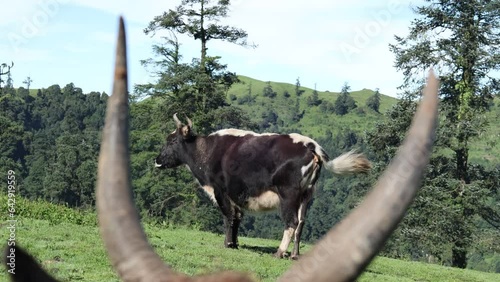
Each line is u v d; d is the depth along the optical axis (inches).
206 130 1708.9
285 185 588.7
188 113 1690.5
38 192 1978.3
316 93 5723.4
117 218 91.9
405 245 1343.5
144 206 1732.3
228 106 1706.4
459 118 1417.3
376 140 1449.3
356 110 5383.9
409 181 81.2
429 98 82.4
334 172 587.8
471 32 1353.3
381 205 81.6
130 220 92.1
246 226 2274.9
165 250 554.6
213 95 1680.6
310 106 5679.1
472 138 1403.8
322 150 587.5
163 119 1697.8
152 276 88.8
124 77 91.0
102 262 453.1
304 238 2635.3
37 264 92.0
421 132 81.6
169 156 655.1
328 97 6048.2
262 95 6038.4
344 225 83.0
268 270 512.7
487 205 1501.0
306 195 590.9
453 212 1325.0
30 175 2036.2
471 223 1378.0
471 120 1395.2
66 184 1828.2
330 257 82.0
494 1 1328.7
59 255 462.6
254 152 604.1
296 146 589.6
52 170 1879.9
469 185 1373.0
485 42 1364.4
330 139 4645.7
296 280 82.4
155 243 586.2
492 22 1365.7
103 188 92.4
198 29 1626.5
